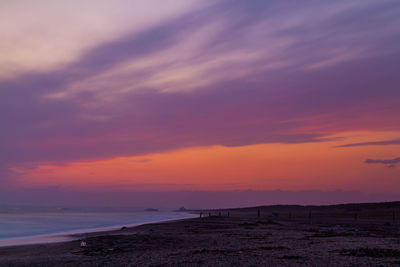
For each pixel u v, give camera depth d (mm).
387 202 163250
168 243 36875
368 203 174625
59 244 41844
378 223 75438
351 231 51344
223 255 25500
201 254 26562
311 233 48219
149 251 30719
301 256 23781
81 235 59281
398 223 75375
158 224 86625
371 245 30234
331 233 47250
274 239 38875
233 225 73062
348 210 157875
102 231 67875
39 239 52688
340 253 25234
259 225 70938
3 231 71875
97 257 27969
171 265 21859
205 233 50188
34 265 25094
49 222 106562
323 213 147625
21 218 131375
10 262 26734
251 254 25562
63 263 25453
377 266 19172
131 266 22391
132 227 78062
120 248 33531
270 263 21250
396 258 22250
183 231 55531
